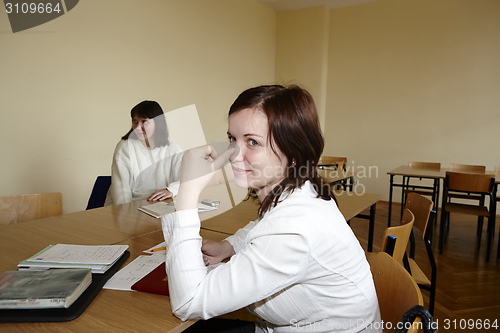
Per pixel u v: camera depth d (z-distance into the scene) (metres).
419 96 4.85
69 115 2.62
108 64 2.90
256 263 0.52
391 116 5.08
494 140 4.39
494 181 2.67
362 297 0.59
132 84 3.14
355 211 1.56
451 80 4.61
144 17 3.23
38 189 2.46
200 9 4.00
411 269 1.56
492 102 4.37
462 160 4.61
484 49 4.38
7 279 0.68
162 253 0.95
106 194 2.10
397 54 4.98
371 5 5.14
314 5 5.41
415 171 3.65
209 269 0.82
